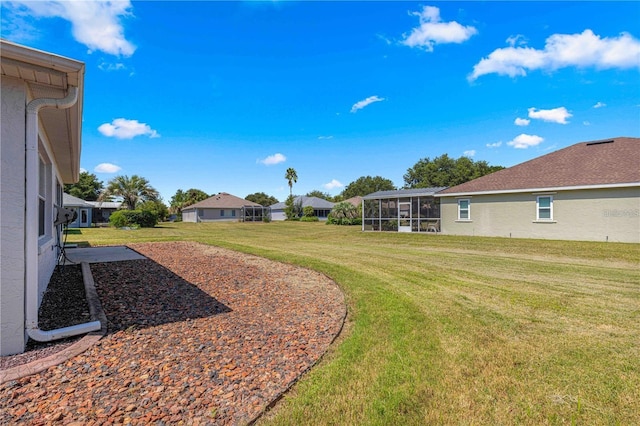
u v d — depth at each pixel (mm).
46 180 6023
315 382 2615
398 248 12812
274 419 2145
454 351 3232
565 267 8250
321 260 8797
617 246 11641
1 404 2211
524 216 15266
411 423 2135
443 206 18422
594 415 2242
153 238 15648
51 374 2641
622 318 4270
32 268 3148
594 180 13352
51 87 3314
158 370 2771
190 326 3875
